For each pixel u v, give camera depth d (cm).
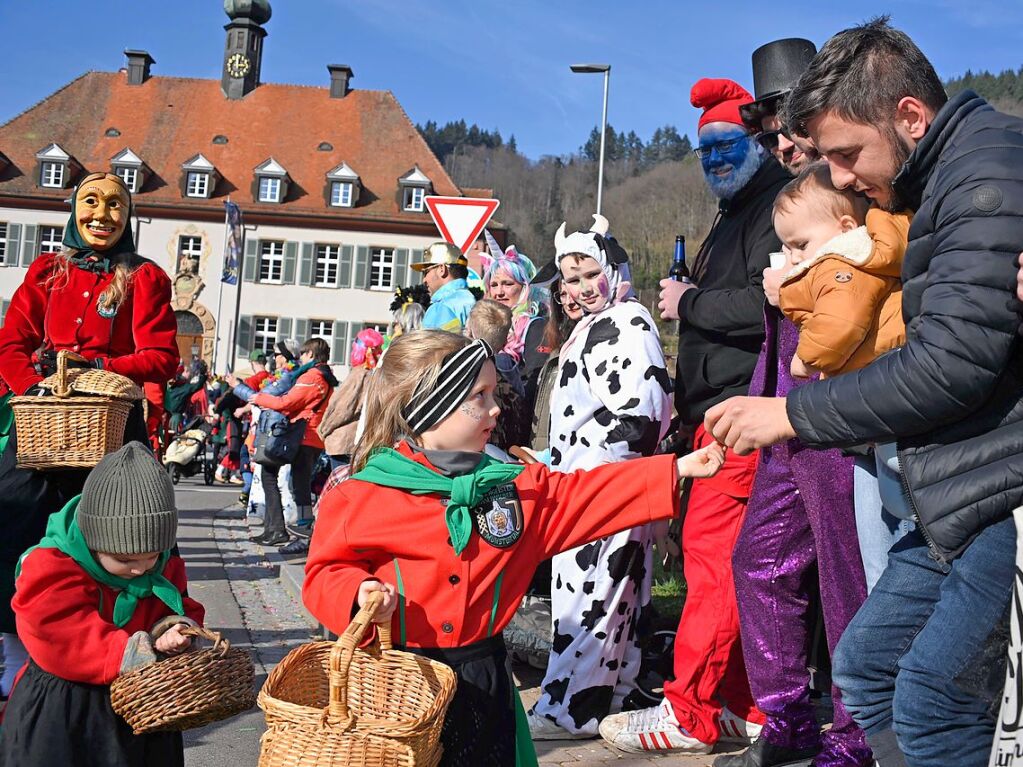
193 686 282
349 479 284
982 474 236
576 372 463
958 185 238
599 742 449
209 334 5097
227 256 4609
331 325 5166
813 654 508
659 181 8688
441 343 289
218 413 2062
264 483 1033
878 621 274
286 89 5622
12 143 5259
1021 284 227
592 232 471
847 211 317
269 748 229
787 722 402
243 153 5372
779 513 399
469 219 875
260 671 557
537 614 515
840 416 249
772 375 406
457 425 286
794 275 303
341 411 864
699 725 427
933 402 235
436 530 273
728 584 427
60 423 414
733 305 437
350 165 5381
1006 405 238
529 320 683
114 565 303
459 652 270
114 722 297
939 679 245
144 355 489
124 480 301
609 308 467
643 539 463
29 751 290
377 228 5194
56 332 489
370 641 259
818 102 267
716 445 286
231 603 734
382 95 5653
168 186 5212
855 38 264
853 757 373
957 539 240
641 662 504
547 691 454
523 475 288
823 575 379
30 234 5112
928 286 240
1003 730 218
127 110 5462
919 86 259
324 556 272
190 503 1552
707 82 474
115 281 493
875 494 344
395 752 223
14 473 426
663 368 457
